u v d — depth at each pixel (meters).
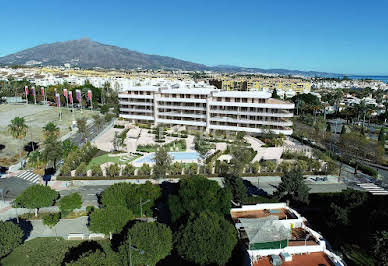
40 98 197.00
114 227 44.28
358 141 97.25
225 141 106.00
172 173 74.50
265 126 112.44
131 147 94.38
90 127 131.38
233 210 47.81
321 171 78.94
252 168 76.88
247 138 107.69
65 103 194.12
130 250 35.53
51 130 98.69
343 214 48.47
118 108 162.75
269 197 60.16
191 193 48.28
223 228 39.28
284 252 36.94
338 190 68.50
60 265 39.72
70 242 46.34
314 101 191.12
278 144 100.44
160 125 123.75
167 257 43.44
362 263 41.88
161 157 70.75
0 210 56.22
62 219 53.28
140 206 50.31
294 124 150.50
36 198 50.59
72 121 132.75
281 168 78.25
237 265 39.28
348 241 47.41
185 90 126.75
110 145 96.62
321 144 111.88
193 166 74.44
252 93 117.31
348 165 87.69
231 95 115.69
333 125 154.62
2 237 39.75
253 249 37.34
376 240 39.22
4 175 72.94
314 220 54.28
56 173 75.12
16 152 90.00
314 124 141.25
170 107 126.44
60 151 76.69
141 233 38.62
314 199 60.44
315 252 37.88
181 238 39.03
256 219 42.12
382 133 109.06
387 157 99.38
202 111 121.12
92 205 58.56
